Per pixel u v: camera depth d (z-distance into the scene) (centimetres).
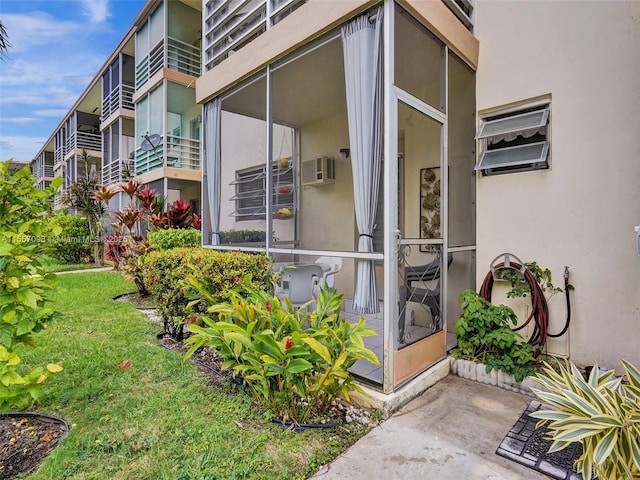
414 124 425
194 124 995
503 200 335
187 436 211
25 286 206
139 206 962
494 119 346
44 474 180
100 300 584
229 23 441
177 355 335
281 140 623
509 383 280
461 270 383
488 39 344
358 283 286
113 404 248
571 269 298
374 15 267
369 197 275
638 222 270
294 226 598
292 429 221
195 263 348
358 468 190
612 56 279
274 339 222
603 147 284
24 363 316
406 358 269
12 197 226
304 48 325
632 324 273
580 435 160
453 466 193
